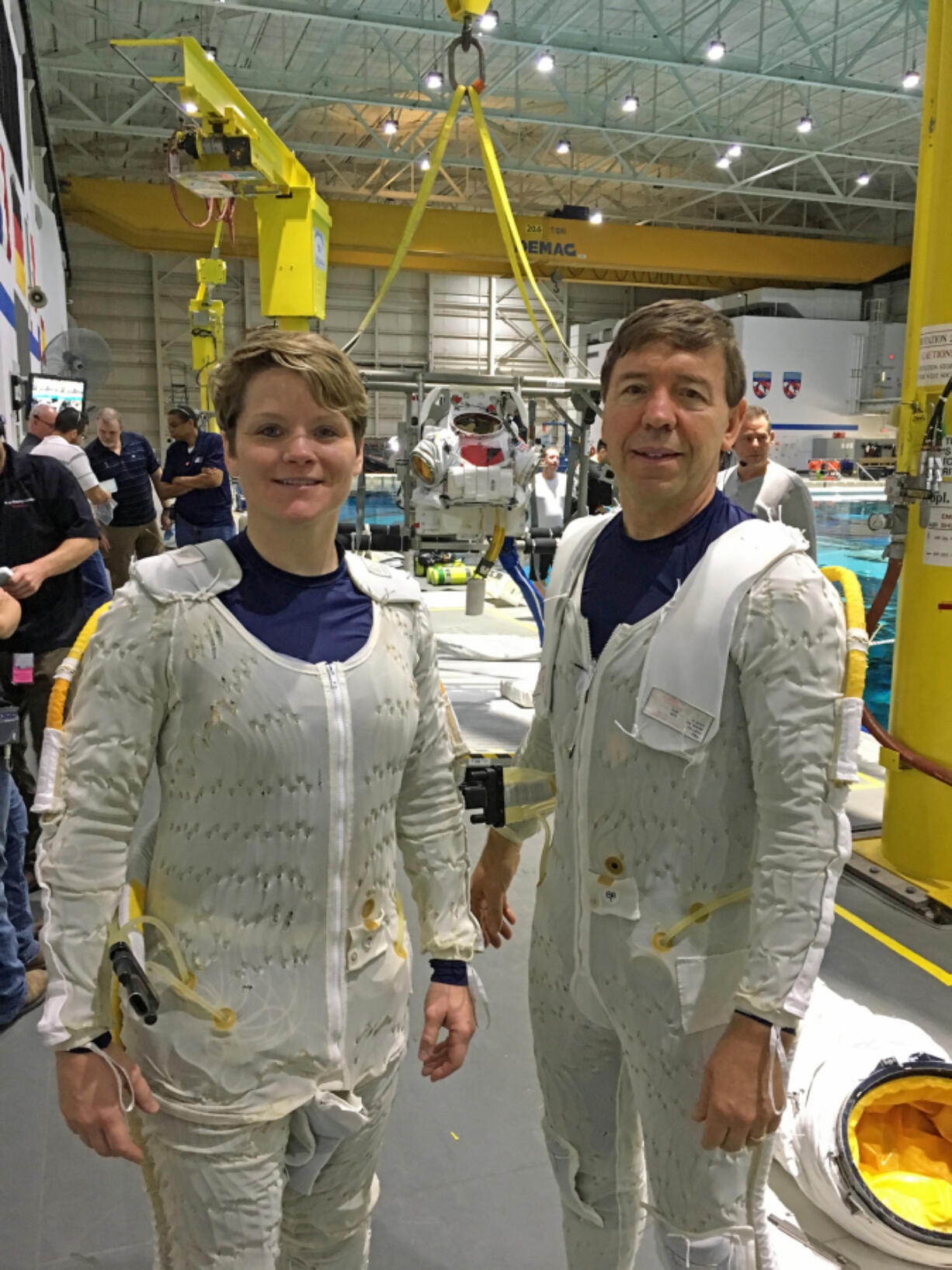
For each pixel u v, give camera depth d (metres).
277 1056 1.10
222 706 1.05
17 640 2.71
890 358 22.75
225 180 5.03
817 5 13.00
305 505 1.05
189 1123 1.09
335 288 22.53
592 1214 1.46
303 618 1.10
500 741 4.53
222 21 13.40
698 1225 1.23
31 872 3.08
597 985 1.27
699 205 23.66
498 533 5.07
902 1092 1.91
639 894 1.22
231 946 1.09
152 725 1.07
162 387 21.52
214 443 6.90
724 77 15.31
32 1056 2.27
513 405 5.02
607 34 13.97
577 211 20.17
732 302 24.52
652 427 1.15
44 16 12.11
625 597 1.25
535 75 15.70
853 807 3.90
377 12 12.02
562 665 1.33
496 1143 2.01
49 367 6.75
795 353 22.33
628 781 1.21
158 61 13.98
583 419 5.18
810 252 21.28
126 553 6.09
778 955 1.08
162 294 21.30
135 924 1.06
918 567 3.15
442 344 23.36
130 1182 1.89
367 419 1.12
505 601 8.37
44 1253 1.71
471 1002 1.33
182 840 1.09
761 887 1.11
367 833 1.14
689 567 1.21
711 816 1.17
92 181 16.94
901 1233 1.69
